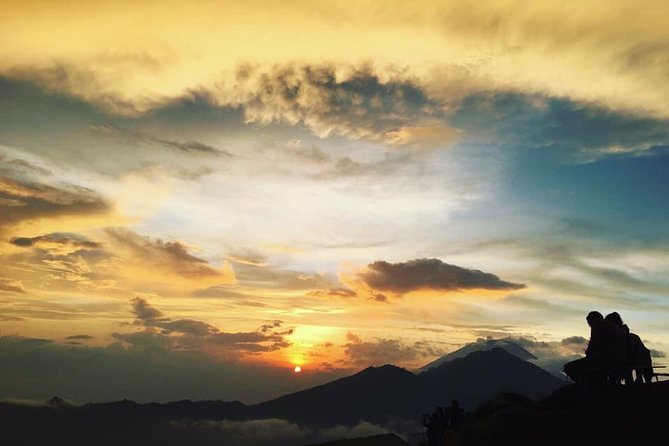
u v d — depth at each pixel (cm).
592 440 1107
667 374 1302
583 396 1288
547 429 1219
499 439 1295
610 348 1232
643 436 1048
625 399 1197
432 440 1662
